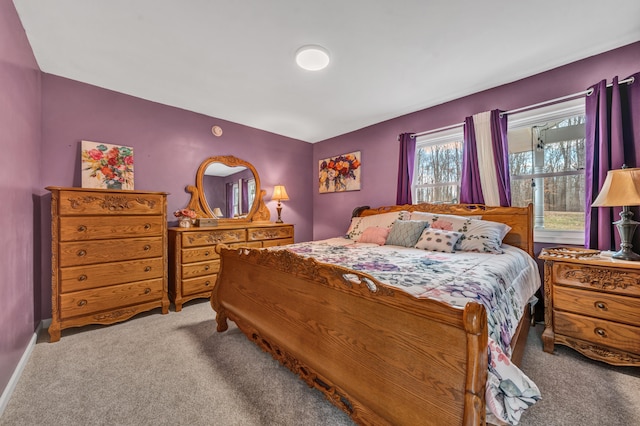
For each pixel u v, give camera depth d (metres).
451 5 1.58
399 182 3.26
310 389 1.45
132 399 1.38
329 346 1.22
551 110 2.29
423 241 2.35
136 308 2.40
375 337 1.03
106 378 1.55
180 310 2.66
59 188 2.05
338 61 2.16
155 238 2.52
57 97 2.36
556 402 1.33
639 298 1.51
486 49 2.01
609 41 1.92
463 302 1.00
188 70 2.29
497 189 2.53
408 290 1.12
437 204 2.90
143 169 2.85
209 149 3.38
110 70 2.30
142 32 1.81
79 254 2.13
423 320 0.89
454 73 2.36
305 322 1.36
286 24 1.73
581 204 2.27
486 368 0.79
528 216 2.35
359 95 2.79
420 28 1.78
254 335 1.77
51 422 1.23
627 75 1.95
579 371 1.59
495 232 2.24
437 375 0.85
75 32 1.80
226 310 2.06
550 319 1.83
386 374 0.99
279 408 1.31
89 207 2.18
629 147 1.90
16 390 1.45
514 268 1.75
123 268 2.34
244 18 1.67
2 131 1.43
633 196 1.58
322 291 1.27
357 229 3.20
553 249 2.03
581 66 2.15
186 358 1.76
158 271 2.54
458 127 2.86
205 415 1.27
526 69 2.30
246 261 1.85
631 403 1.32
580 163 2.26
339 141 4.16
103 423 1.22
